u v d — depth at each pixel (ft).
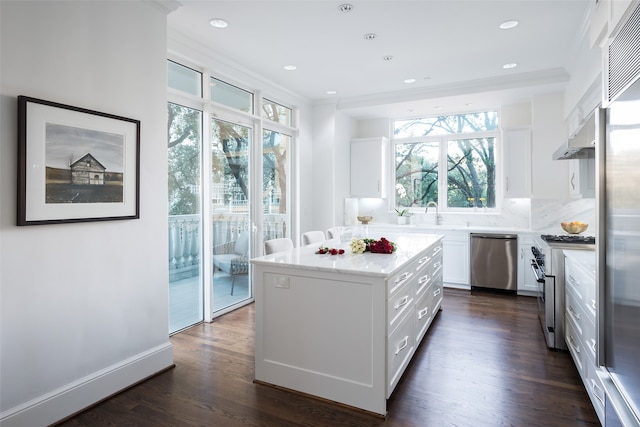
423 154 20.21
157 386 8.48
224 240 13.78
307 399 7.95
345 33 11.34
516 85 15.14
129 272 8.50
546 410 7.50
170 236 11.74
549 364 9.53
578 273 8.50
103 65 7.93
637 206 4.07
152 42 9.03
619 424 4.70
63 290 7.23
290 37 11.59
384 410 7.27
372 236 13.73
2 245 6.37
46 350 6.97
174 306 11.98
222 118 13.48
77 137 7.37
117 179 8.13
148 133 8.95
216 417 7.29
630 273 4.29
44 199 6.83
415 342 9.70
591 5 9.55
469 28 10.98
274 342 8.45
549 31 11.15
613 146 4.80
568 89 14.48
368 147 19.81
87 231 7.64
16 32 6.52
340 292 7.66
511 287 16.38
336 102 18.44
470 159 19.19
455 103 17.60
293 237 17.94
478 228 17.42
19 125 6.47
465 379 8.76
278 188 16.94
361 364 7.49
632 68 4.23
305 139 18.42
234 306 14.30
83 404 7.50
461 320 12.95
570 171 15.16
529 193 16.69
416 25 10.78
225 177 13.80
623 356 4.52
